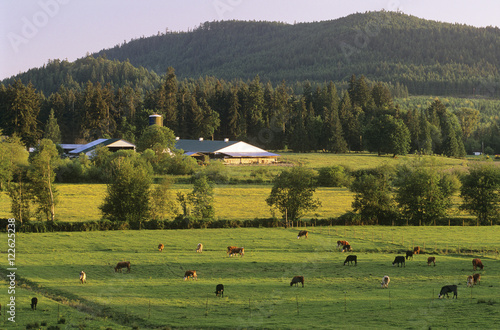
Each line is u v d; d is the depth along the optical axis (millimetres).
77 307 35344
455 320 30484
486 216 83188
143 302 36625
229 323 31422
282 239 64938
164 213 78000
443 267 48938
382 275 45500
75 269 47250
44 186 71625
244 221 75375
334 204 97188
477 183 83625
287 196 78562
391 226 78062
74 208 86875
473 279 41125
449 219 82188
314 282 42750
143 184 74500
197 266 49094
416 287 40562
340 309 34156
